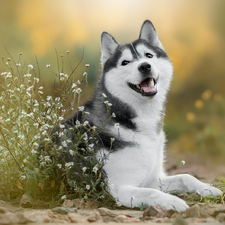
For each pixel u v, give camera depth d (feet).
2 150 14.33
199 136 39.11
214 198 13.78
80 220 10.19
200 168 27.14
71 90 15.20
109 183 13.96
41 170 13.73
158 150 15.16
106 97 15.48
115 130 14.55
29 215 9.96
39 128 13.76
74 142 14.07
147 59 15.69
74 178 14.21
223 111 50.78
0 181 14.21
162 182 15.60
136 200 13.15
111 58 16.16
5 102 14.43
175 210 11.39
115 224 9.80
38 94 14.55
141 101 15.12
